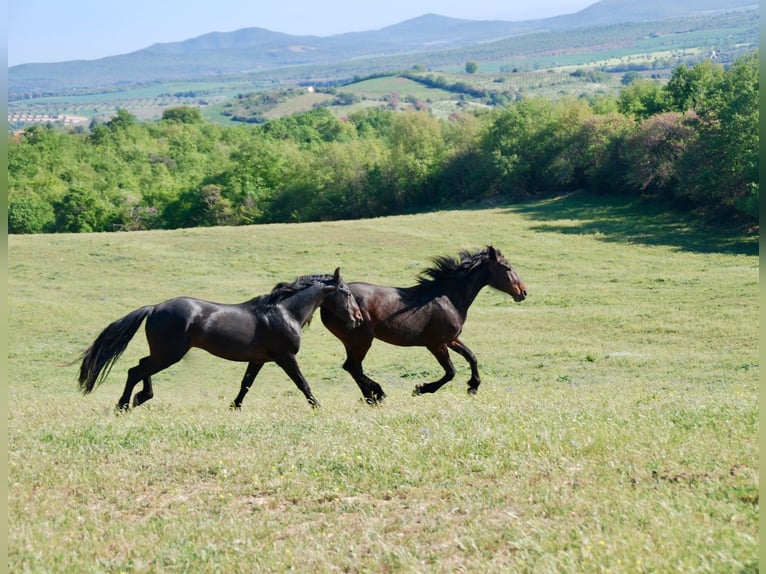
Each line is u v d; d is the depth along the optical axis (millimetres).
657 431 9453
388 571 6500
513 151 83688
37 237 53562
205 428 11008
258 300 13539
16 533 7211
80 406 14438
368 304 14391
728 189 55250
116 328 13055
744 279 40344
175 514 7969
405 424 10836
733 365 24203
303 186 93000
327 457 9297
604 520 6938
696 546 6184
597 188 74875
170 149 121000
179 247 51469
